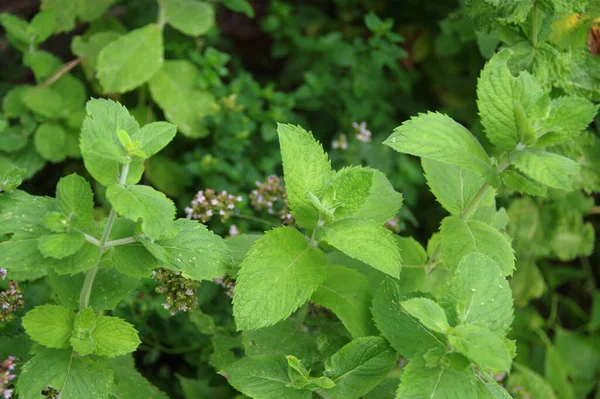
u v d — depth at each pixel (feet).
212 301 2.61
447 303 2.05
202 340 2.62
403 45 3.33
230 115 2.89
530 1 2.41
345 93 3.05
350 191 2.09
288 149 2.11
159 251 2.02
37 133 2.82
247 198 2.74
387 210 2.21
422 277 2.32
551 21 2.46
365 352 2.10
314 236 2.10
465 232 2.16
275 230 2.11
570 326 3.11
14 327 2.26
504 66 2.11
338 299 2.16
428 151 2.09
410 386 2.00
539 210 2.89
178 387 2.68
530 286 2.93
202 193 2.53
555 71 2.45
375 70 3.05
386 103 3.12
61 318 2.08
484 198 2.22
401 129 2.10
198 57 2.93
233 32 3.47
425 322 1.98
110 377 2.09
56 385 2.06
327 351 2.20
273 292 2.07
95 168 1.98
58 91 2.88
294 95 3.01
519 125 2.08
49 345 2.07
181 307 2.30
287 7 3.27
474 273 2.06
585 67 2.48
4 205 2.15
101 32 3.00
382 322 2.10
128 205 1.94
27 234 2.01
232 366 2.12
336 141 2.91
